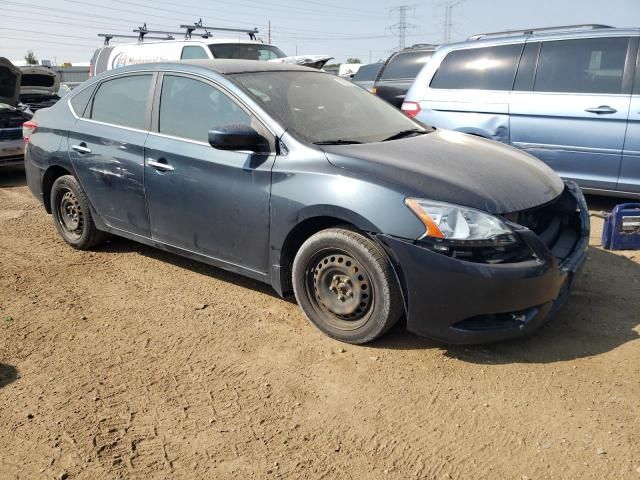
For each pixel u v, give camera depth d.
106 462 2.50
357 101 4.35
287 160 3.49
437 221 2.98
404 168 3.27
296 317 3.79
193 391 3.01
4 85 8.88
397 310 3.20
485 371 3.11
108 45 12.76
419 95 7.03
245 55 11.19
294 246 3.61
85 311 3.97
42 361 3.33
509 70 6.39
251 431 2.69
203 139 3.96
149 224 4.39
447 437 2.61
